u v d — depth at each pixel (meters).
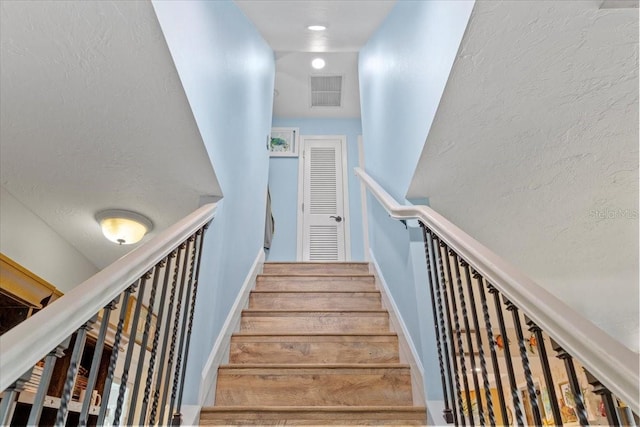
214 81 1.93
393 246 2.49
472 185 2.05
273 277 3.14
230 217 2.31
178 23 1.37
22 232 2.17
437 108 1.56
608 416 0.70
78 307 0.85
